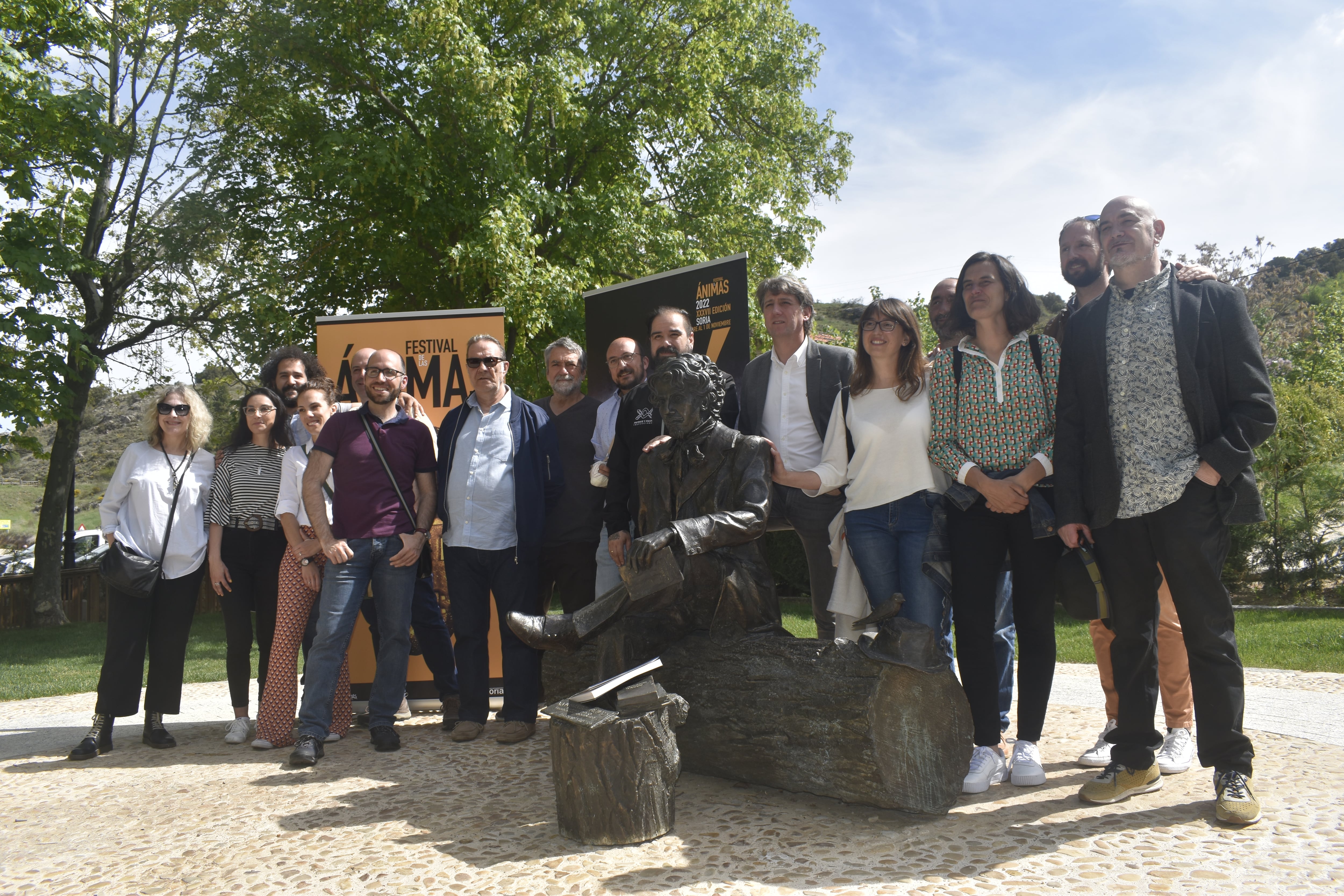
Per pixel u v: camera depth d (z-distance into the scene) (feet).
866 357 12.70
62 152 47.96
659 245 51.44
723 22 56.75
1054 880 8.33
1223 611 10.05
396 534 15.53
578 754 9.78
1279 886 7.99
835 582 13.11
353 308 53.88
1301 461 37.68
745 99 61.26
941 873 8.60
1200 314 10.33
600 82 55.31
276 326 48.24
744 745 11.43
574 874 8.96
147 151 54.29
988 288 11.78
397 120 50.14
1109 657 13.15
